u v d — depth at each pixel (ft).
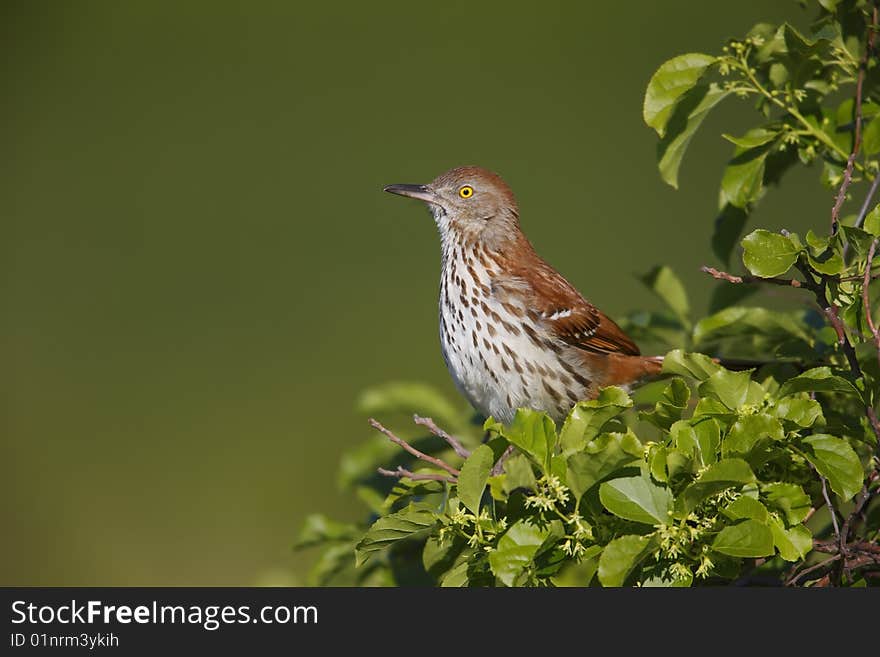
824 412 23.80
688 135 26.91
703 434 20.74
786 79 26.86
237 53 83.10
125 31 83.71
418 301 69.21
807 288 22.13
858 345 24.97
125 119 80.53
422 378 65.62
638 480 20.52
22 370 67.46
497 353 32.83
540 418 21.17
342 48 83.87
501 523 21.29
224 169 77.71
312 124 78.59
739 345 28.40
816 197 61.93
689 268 67.51
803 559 21.18
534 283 33.12
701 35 77.51
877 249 22.26
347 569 30.27
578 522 20.80
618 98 77.56
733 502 20.31
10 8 84.23
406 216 74.02
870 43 26.08
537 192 72.79
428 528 22.48
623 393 21.25
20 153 79.30
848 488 21.30
